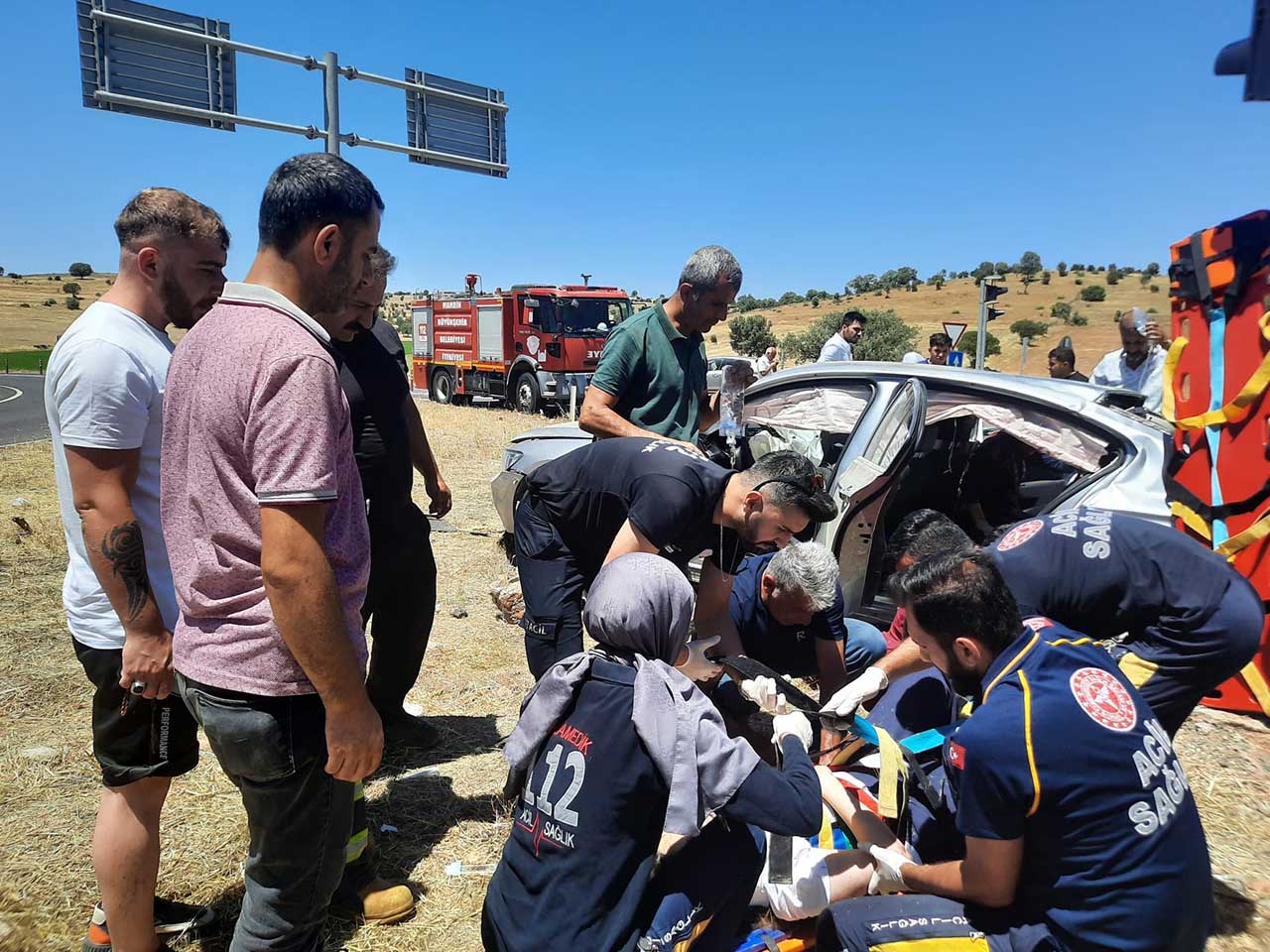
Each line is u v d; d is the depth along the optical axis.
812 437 4.32
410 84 9.84
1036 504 4.59
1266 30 1.96
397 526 3.14
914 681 2.74
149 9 8.10
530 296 17.20
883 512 3.53
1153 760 1.69
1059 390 3.77
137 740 2.01
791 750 1.95
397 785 3.18
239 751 1.65
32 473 9.57
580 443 5.20
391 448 3.05
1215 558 2.41
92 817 2.84
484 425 14.43
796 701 2.62
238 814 2.90
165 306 2.07
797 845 2.24
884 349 36.50
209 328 1.62
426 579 3.29
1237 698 3.58
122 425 1.86
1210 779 3.10
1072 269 110.25
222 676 1.63
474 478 9.55
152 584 2.01
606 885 1.68
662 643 1.80
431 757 3.42
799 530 2.41
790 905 2.14
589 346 17.12
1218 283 3.37
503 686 4.12
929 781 2.23
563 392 17.03
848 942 1.88
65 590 2.05
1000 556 2.49
